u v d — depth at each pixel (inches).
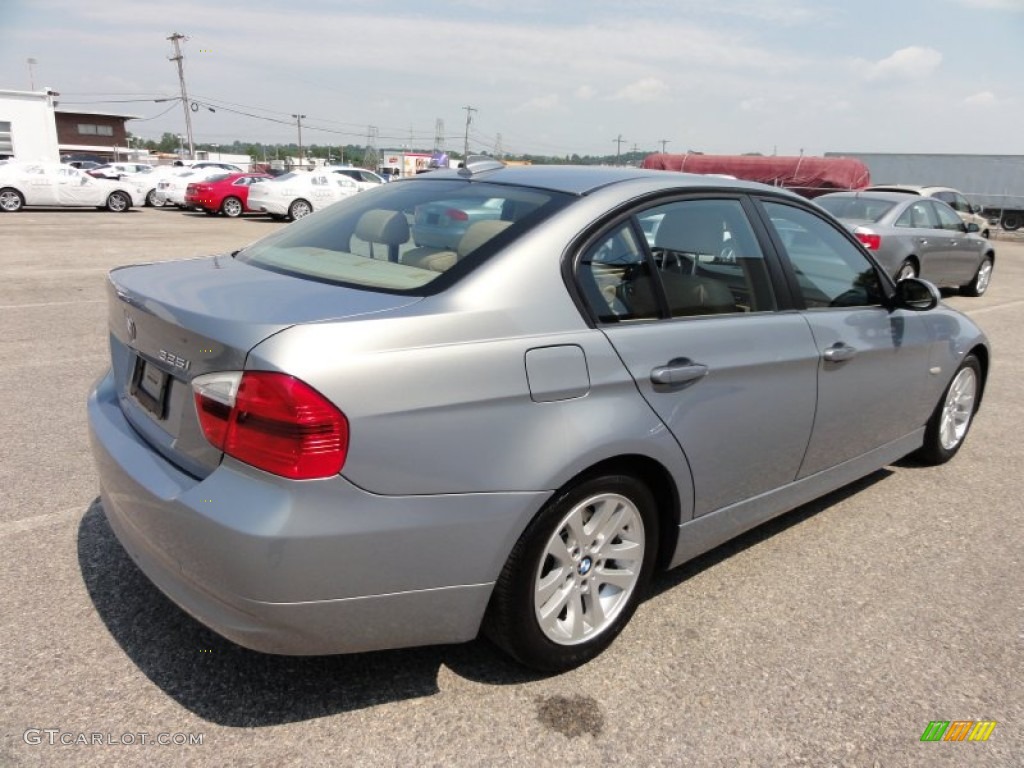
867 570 135.4
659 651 109.6
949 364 171.2
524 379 91.2
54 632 106.8
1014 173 1259.2
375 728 92.0
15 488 150.9
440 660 105.3
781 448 126.3
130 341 102.0
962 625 119.4
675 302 111.1
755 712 97.9
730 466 117.3
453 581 89.4
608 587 108.4
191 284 102.2
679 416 106.5
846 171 1022.4
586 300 100.3
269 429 79.4
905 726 96.8
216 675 99.7
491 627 98.0
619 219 107.9
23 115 1414.9
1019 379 277.3
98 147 2997.0
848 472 148.7
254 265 113.9
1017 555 143.2
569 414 94.7
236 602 82.4
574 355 95.7
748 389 116.6
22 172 921.5
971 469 186.7
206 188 975.0
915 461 187.9
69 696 94.7
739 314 120.0
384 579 85.1
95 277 423.8
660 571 126.5
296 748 88.2
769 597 125.2
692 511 114.0
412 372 84.4
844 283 142.8
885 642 114.0
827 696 101.6
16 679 97.2
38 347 261.6
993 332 367.9
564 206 106.1
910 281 150.6
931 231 429.1
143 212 1016.2
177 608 113.8
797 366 124.7
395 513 83.9
